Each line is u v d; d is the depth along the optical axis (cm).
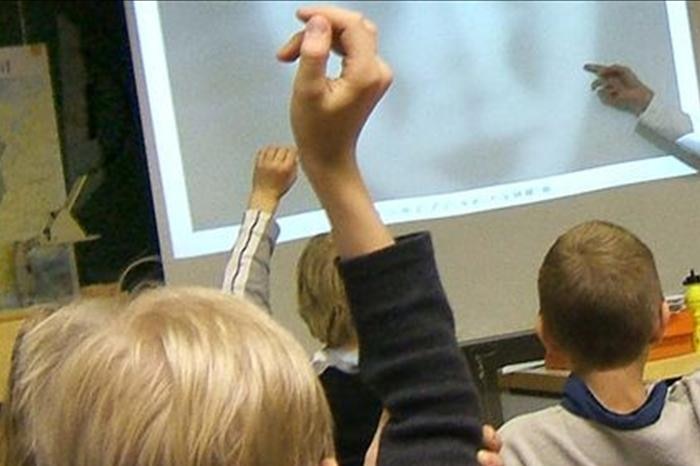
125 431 83
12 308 383
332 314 233
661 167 290
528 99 375
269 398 85
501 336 319
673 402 176
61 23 403
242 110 393
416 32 395
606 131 339
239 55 396
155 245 402
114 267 399
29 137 394
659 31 355
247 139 392
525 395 235
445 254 352
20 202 390
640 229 284
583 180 341
